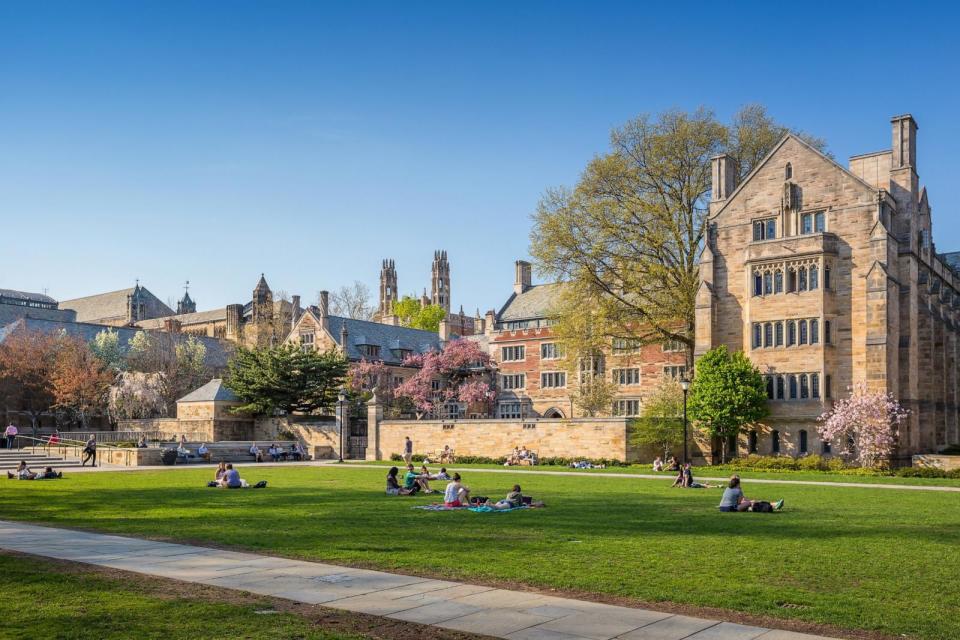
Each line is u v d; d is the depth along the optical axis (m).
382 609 12.41
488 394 86.81
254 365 75.38
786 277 55.84
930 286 57.97
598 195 62.88
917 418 55.12
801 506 27.70
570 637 10.93
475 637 10.92
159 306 162.12
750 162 67.38
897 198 55.59
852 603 12.91
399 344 100.00
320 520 23.39
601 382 74.00
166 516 24.45
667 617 12.00
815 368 54.34
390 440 68.00
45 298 170.25
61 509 26.55
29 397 83.19
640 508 26.98
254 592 13.50
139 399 81.00
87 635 10.82
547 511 26.00
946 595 13.53
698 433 57.44
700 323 59.31
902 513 25.44
